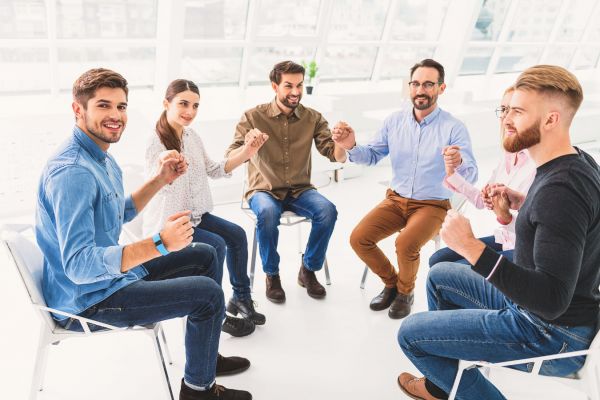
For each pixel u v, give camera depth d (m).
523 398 2.05
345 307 2.70
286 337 2.41
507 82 7.25
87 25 4.20
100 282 1.58
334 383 2.11
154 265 1.93
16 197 3.65
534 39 7.38
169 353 2.21
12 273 2.87
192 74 5.00
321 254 2.71
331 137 2.85
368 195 4.51
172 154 1.94
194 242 2.13
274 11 4.99
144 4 4.32
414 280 2.59
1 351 2.21
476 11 5.86
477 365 1.56
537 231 1.32
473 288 1.79
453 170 2.28
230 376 2.12
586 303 1.40
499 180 2.30
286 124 2.76
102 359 2.20
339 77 6.14
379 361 2.27
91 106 1.54
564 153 1.36
